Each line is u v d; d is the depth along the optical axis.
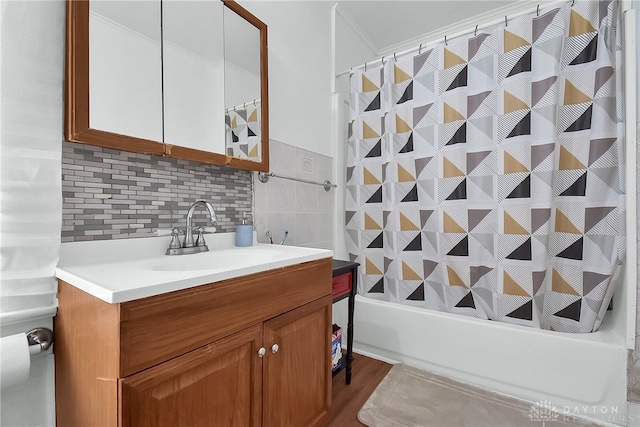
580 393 1.22
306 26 1.80
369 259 1.92
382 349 1.73
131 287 0.57
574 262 1.33
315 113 1.88
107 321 0.57
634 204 1.15
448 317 1.52
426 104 1.66
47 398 0.79
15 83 0.73
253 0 1.43
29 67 0.75
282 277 0.93
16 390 0.75
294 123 1.69
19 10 0.74
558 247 1.38
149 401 0.60
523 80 1.36
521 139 1.37
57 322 0.78
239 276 0.79
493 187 1.46
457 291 1.59
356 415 1.25
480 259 1.52
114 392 0.56
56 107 0.80
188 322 0.66
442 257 1.62
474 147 1.51
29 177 0.75
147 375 0.59
